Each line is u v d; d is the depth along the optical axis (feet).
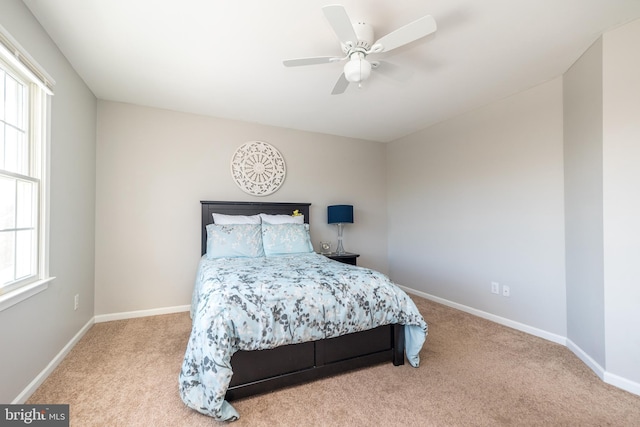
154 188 10.46
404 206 14.15
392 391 5.85
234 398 5.40
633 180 5.90
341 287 6.28
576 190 7.38
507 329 9.17
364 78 6.10
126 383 6.07
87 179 8.83
